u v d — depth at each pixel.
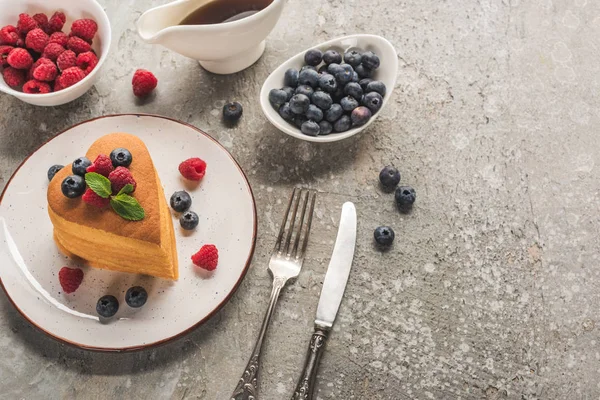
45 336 0.62
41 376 0.60
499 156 0.69
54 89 0.68
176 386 0.60
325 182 0.68
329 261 0.64
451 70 0.73
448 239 0.66
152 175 0.62
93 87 0.71
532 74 0.73
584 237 0.66
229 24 0.64
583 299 0.64
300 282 0.64
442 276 0.64
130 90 0.71
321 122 0.66
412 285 0.64
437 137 0.70
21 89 0.69
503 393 0.61
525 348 0.62
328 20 0.75
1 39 0.69
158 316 0.61
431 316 0.63
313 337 0.61
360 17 0.76
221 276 0.62
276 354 0.61
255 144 0.69
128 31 0.74
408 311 0.63
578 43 0.75
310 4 0.76
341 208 0.67
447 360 0.62
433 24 0.75
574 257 0.65
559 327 0.63
